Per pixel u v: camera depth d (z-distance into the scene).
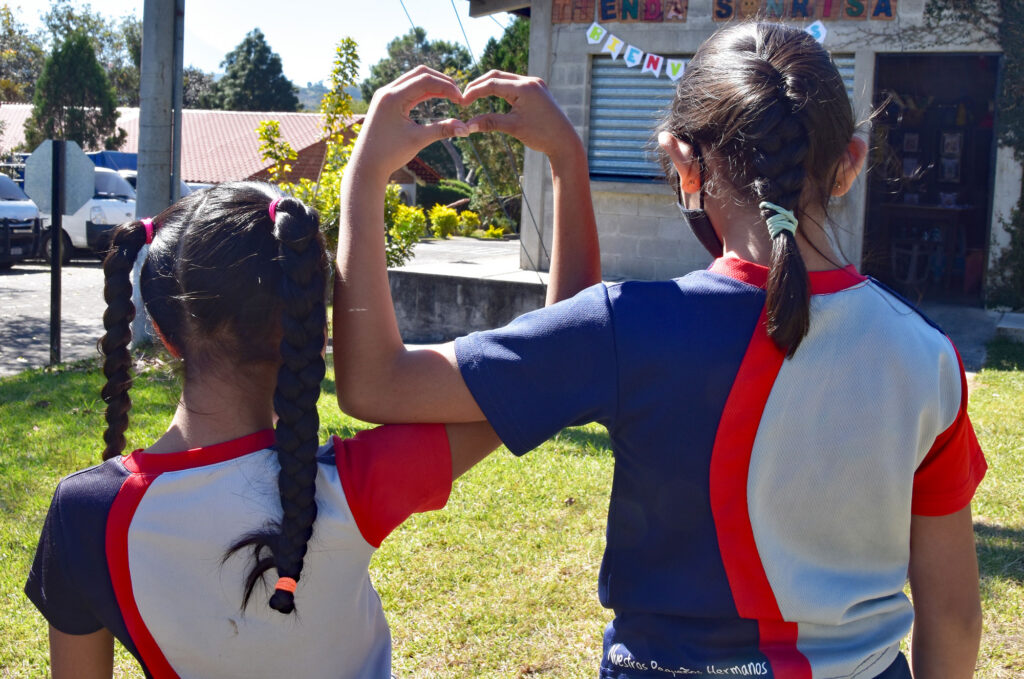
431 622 3.26
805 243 1.16
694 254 9.59
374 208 1.22
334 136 10.05
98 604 1.15
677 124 1.24
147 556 1.13
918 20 8.76
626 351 1.13
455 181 37.16
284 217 1.12
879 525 1.16
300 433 1.10
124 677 2.95
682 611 1.16
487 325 8.84
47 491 4.51
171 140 8.05
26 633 3.18
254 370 1.19
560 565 3.65
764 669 1.13
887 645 1.18
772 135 1.12
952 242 11.37
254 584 1.14
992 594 3.37
